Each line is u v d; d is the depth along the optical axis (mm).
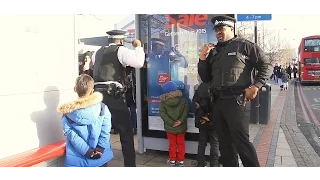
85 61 5195
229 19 3223
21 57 2867
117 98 3584
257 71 3102
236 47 3109
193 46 4477
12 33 2768
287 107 11820
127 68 4012
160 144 4781
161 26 4641
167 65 4648
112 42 3836
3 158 2693
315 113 10203
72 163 2883
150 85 4781
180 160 4266
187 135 4543
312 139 6289
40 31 3096
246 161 3070
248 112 3105
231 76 3072
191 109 4504
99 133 2902
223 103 3145
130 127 3705
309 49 22250
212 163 4004
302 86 23594
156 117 4777
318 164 4488
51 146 3111
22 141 2887
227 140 3324
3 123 2695
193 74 4504
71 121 2811
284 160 4707
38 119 3072
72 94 3566
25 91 2916
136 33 4770
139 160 4551
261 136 6535
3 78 2688
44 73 3152
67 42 3488
